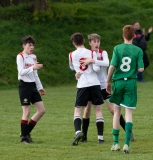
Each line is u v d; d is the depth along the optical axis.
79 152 25.44
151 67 74.00
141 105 44.88
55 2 85.12
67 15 79.88
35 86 29.16
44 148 26.73
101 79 29.66
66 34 77.00
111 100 25.61
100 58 29.31
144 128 33.53
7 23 76.31
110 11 86.81
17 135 31.44
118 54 25.28
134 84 25.11
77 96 28.05
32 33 75.19
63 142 28.83
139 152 25.41
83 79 27.95
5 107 45.12
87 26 79.81
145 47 64.81
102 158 23.62
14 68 68.12
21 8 79.12
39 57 70.06
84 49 28.33
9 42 72.62
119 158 23.53
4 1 81.69
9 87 63.81
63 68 70.00
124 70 25.17
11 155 24.77
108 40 77.44
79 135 27.20
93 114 40.91
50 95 54.03
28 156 24.45
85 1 91.81
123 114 40.16
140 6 92.25
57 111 42.03
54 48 73.38
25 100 28.59
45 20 78.00
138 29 65.00
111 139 29.77
